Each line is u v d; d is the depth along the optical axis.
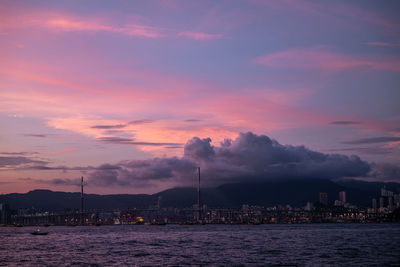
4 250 169.25
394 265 112.25
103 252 156.38
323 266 110.94
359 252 147.75
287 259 127.00
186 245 190.88
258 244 193.12
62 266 116.06
